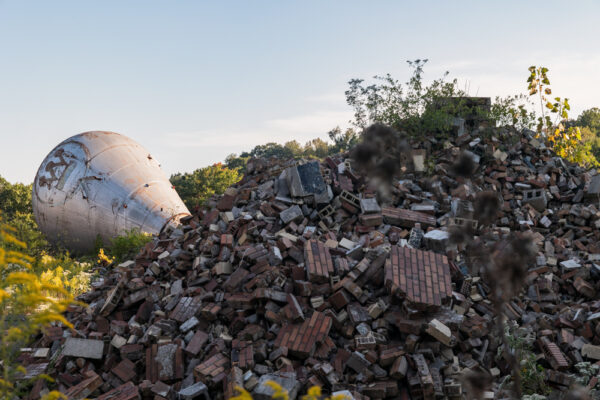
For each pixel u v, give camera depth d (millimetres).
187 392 6871
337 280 8492
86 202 22188
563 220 11953
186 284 9906
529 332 8195
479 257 3691
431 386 6742
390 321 7914
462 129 15070
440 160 13750
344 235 10586
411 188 12352
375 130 3168
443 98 15430
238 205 12203
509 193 12867
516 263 3514
